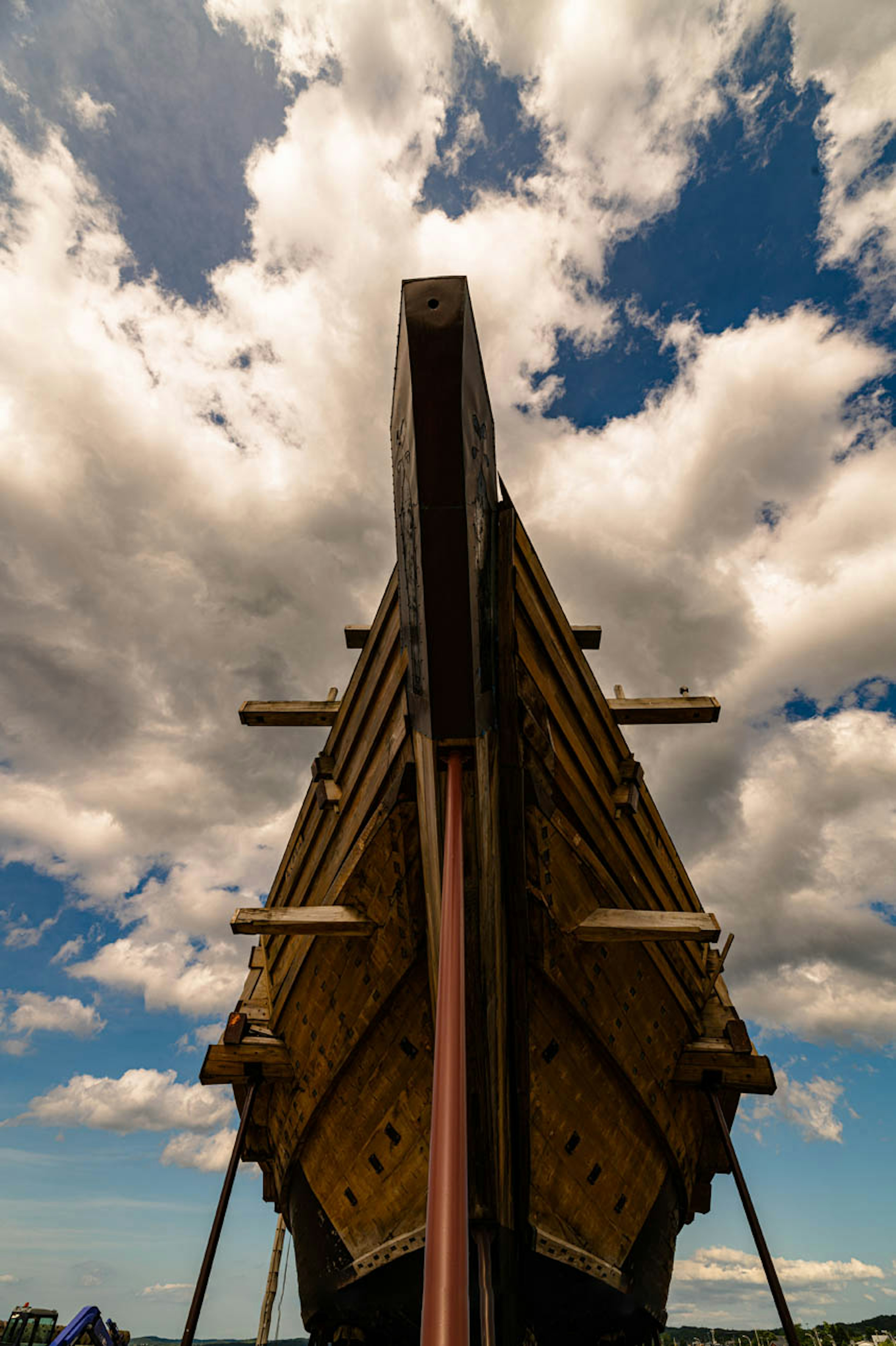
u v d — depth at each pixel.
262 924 8.23
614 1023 8.48
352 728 9.32
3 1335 21.55
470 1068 6.99
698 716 10.64
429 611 6.23
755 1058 9.49
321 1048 9.29
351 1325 9.84
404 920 7.86
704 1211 11.66
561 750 7.87
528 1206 7.41
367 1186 8.71
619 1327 9.55
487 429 6.60
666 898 10.13
